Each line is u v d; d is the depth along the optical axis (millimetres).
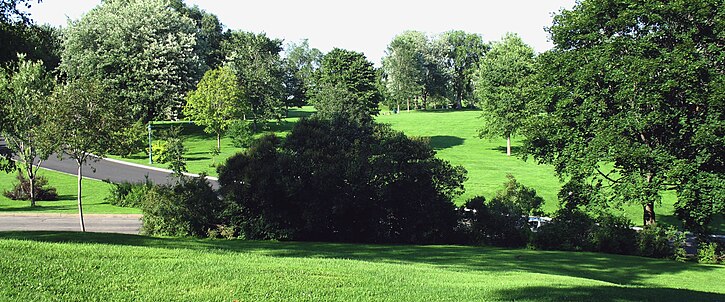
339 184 21688
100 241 14219
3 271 8484
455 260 15914
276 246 17453
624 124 23562
